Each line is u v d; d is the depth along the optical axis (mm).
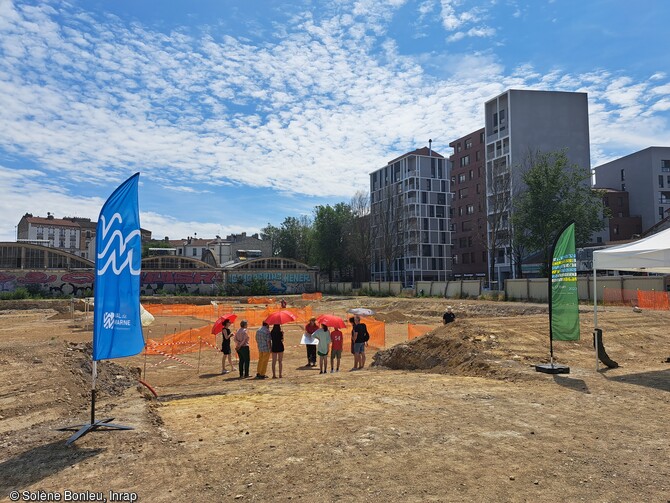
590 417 7387
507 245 59375
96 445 5871
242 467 5305
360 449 5879
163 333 26250
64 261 60219
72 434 6297
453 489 4660
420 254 83375
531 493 4570
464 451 5781
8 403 7770
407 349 15656
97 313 6098
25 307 48500
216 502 4406
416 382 10891
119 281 6254
